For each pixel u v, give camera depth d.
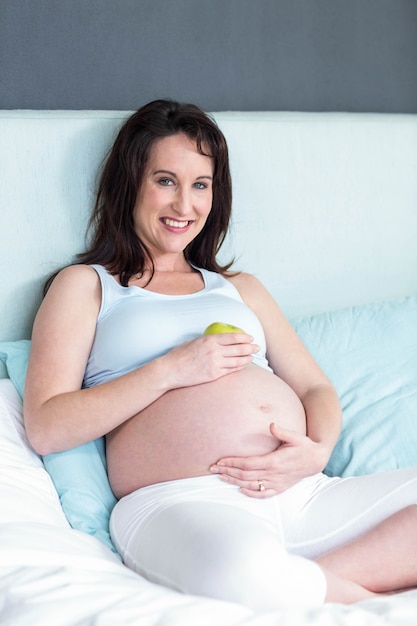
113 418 1.54
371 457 1.83
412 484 1.55
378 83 2.73
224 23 2.35
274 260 2.29
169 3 2.24
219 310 1.79
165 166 1.79
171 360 1.58
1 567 1.22
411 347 2.11
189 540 1.30
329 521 1.54
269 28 2.45
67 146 1.89
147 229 1.82
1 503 1.43
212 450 1.54
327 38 2.58
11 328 1.88
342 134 2.36
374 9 2.67
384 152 2.44
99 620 1.09
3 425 1.62
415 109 2.79
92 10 2.10
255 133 2.20
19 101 2.02
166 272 1.88
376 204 2.45
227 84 2.39
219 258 2.20
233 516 1.34
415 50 2.79
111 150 1.89
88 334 1.70
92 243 1.94
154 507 1.46
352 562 1.41
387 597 1.24
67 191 1.91
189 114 1.83
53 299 1.71
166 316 1.72
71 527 1.55
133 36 2.19
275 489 1.52
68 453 1.63
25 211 1.86
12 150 1.83
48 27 2.04
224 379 1.62
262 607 1.19
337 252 2.40
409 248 2.55
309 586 1.23
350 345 2.10
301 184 2.30
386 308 2.23
